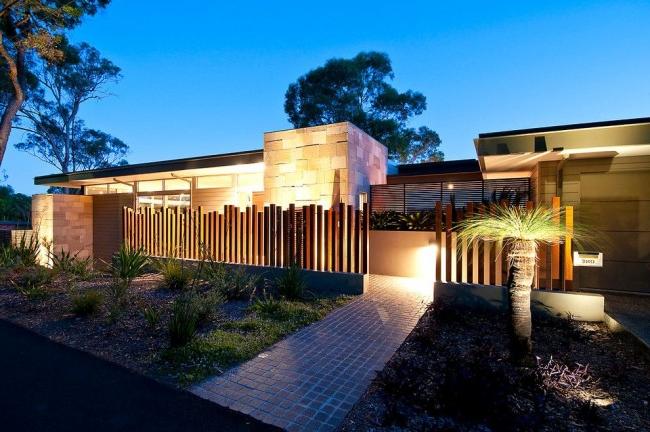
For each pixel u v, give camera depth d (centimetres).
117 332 434
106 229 1353
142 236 970
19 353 379
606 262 582
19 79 1188
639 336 367
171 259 748
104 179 1314
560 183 615
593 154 563
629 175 570
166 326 449
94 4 1213
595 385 296
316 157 859
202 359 351
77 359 361
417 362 344
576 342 393
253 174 1128
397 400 268
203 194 1212
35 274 728
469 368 288
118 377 321
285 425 246
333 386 303
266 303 532
